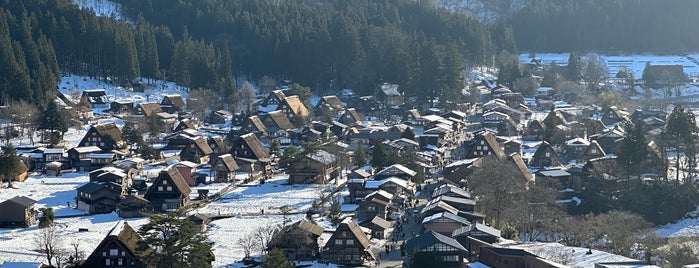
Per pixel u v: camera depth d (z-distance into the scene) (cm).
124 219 13675
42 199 14900
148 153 18150
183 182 14675
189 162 16925
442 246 11044
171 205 14212
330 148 17512
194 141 18075
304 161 16088
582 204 15012
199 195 15088
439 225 12206
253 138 17862
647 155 15525
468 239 11556
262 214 13812
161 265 10112
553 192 14425
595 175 15300
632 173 15425
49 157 17288
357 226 11700
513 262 10506
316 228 11850
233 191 15550
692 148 15900
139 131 19800
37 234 12569
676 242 11788
